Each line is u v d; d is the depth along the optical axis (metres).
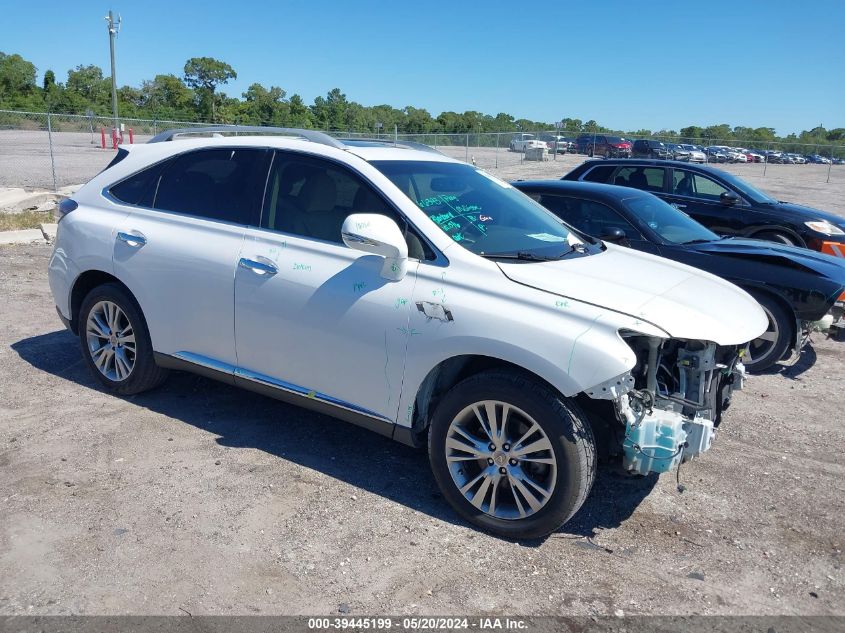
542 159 32.38
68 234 4.99
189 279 4.37
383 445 4.48
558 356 3.19
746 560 3.42
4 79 68.56
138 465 4.04
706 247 6.45
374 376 3.76
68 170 22.56
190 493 3.76
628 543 3.52
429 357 3.54
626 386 3.16
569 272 3.66
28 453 4.11
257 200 4.27
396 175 4.04
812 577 3.30
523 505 3.46
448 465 3.60
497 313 3.37
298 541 3.39
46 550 3.22
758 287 6.09
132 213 4.75
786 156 46.28
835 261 6.31
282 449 4.34
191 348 4.49
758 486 4.18
